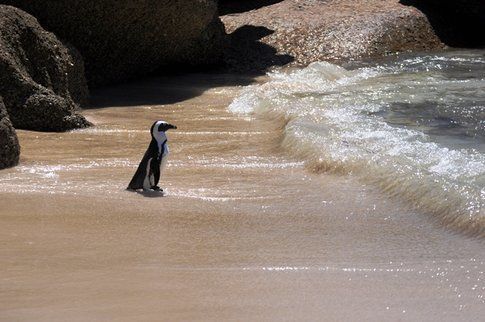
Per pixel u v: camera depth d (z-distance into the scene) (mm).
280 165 31312
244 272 20234
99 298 18453
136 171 28469
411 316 17203
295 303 18078
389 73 52094
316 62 52625
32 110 38062
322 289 18906
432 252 21578
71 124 38594
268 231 23797
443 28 63438
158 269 20484
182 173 30469
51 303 18156
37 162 32219
